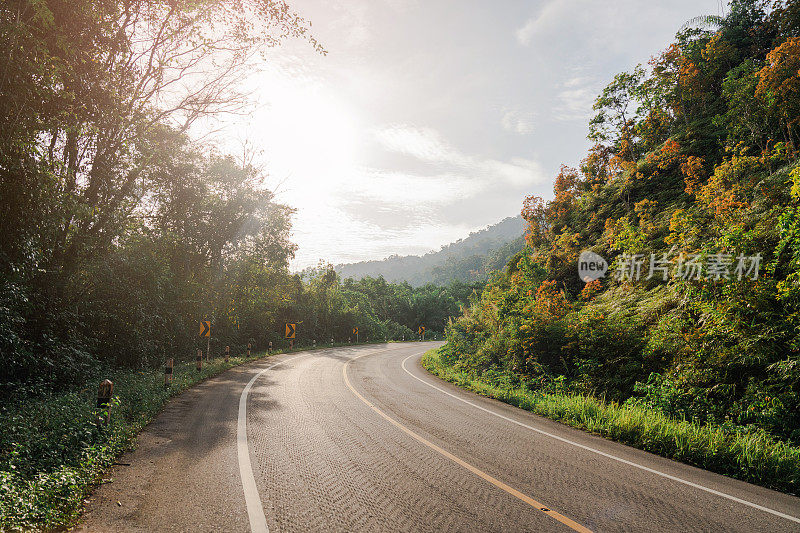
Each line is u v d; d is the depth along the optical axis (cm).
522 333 1485
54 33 783
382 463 536
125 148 1039
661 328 1153
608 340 1284
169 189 1883
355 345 4156
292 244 2839
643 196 2605
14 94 700
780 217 887
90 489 416
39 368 905
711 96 3094
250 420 746
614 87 3397
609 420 827
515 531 358
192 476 464
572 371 1331
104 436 558
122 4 927
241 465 504
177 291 1723
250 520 361
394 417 826
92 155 1038
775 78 1792
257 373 1477
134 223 1420
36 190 764
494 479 490
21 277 788
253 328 3023
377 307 7019
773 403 764
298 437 644
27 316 918
